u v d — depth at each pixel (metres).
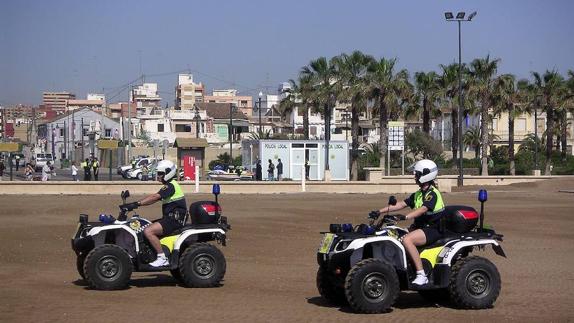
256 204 31.77
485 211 29.81
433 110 68.44
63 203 30.91
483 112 62.09
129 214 25.73
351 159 58.41
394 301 10.55
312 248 18.55
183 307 10.89
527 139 81.62
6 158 89.81
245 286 12.94
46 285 12.71
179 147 56.81
